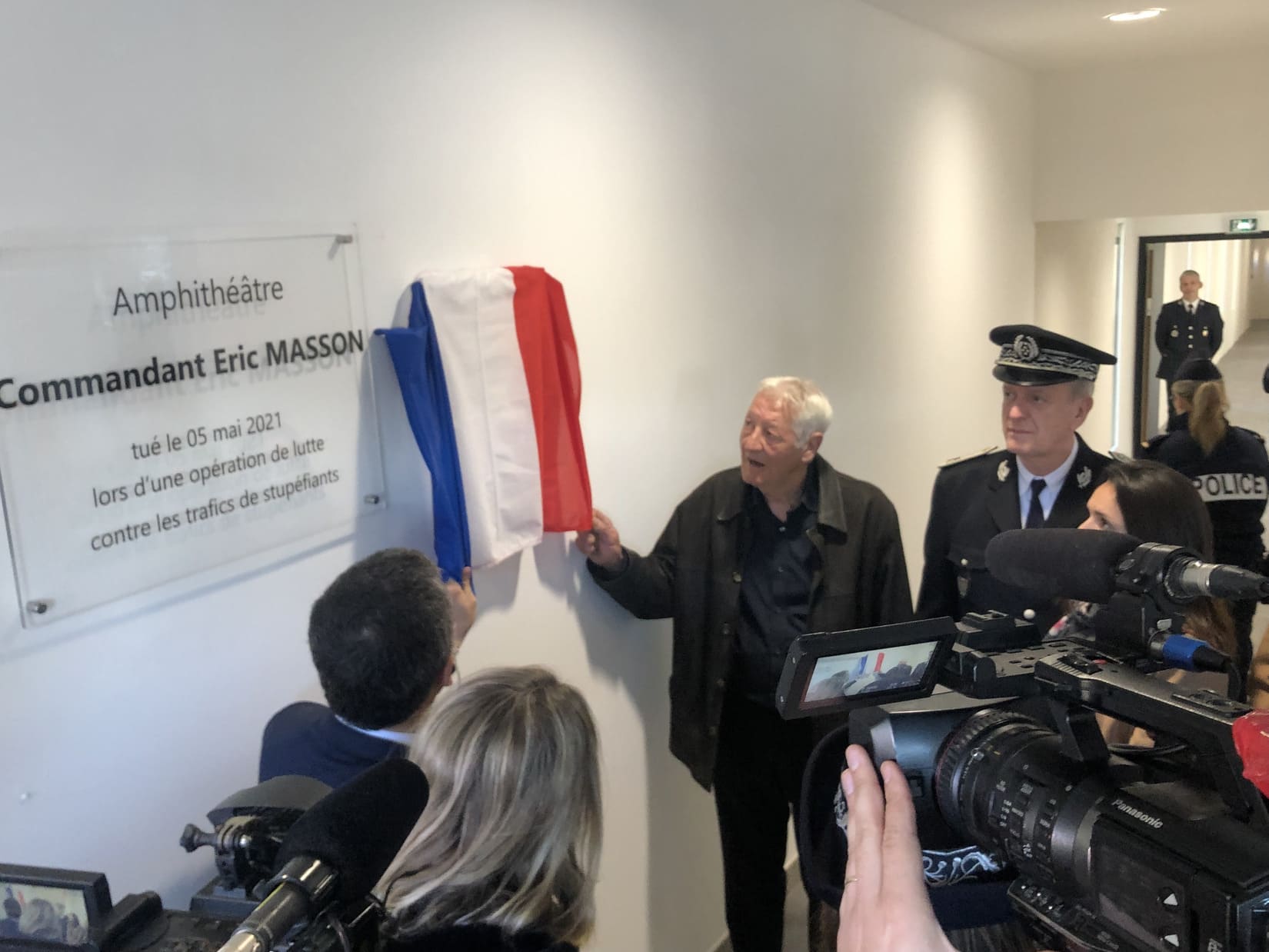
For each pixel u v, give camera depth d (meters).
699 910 2.78
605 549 2.20
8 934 0.77
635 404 2.36
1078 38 3.88
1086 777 0.79
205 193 1.42
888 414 3.59
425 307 1.71
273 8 1.50
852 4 3.13
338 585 1.34
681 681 2.40
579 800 1.12
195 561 1.42
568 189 2.11
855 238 3.27
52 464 1.24
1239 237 5.50
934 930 0.67
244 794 1.00
